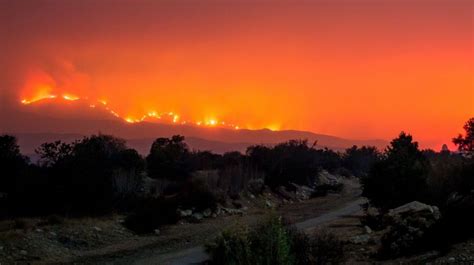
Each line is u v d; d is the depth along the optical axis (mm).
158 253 25562
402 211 21828
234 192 46188
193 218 36062
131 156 41188
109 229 29406
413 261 16672
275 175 57562
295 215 41094
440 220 18609
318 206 48344
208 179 44844
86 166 34625
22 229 25703
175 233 31375
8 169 33844
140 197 36031
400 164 31547
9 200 30547
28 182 31719
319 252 16688
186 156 50625
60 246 24969
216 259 18500
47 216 29375
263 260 12469
